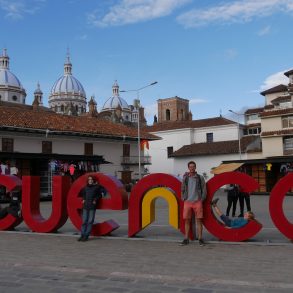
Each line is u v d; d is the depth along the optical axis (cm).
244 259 831
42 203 2870
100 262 820
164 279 682
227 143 5522
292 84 4875
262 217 1700
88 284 661
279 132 4712
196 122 6588
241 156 5156
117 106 11531
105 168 4334
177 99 9575
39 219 1278
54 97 12562
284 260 818
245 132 6206
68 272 740
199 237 1011
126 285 653
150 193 1130
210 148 5522
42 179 3241
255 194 4238
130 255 888
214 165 5409
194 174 1029
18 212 1302
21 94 10719
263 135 4841
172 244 1020
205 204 1060
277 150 4747
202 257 857
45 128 3712
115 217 1791
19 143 3647
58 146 3928
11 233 1244
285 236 1052
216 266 771
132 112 13025
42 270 759
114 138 4384
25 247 1002
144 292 613
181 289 624
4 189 2655
